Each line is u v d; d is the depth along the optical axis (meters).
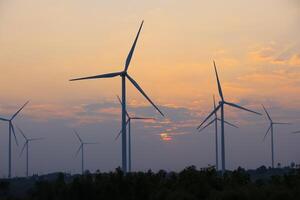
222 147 166.25
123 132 134.25
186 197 116.50
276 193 115.19
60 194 123.25
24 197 128.38
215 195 118.69
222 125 167.62
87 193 122.00
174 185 127.31
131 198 122.62
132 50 138.62
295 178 133.75
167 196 118.31
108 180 126.69
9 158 193.88
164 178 136.62
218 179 135.00
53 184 127.88
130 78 136.50
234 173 142.00
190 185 126.06
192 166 137.38
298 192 116.12
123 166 133.38
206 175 135.12
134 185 125.12
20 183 191.25
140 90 136.50
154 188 125.56
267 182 142.12
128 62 136.88
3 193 148.38
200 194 123.00
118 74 136.62
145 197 123.62
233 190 119.50
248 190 119.06
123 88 136.00
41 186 128.25
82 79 134.25
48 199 123.62
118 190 123.44
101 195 122.00
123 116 135.25
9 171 194.50
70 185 126.31
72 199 121.88
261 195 115.81
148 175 135.00
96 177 129.38
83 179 126.56
